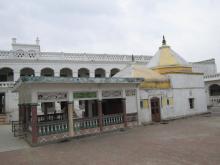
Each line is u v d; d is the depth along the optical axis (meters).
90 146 10.21
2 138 13.63
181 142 9.84
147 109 16.83
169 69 20.19
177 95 18.92
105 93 13.92
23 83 11.16
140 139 11.08
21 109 14.84
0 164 8.02
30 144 11.30
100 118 13.40
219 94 29.70
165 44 22.45
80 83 12.46
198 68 32.47
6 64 22.33
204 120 16.91
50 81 11.28
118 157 8.02
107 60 26.38
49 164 7.67
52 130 11.64
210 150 8.28
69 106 12.34
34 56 23.44
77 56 25.16
